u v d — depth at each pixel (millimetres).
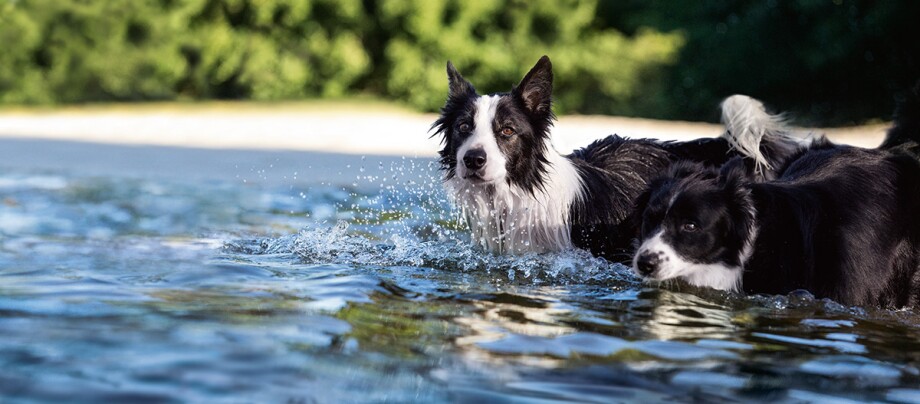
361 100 24875
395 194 8156
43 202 7199
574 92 23531
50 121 18953
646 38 23203
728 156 5766
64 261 4566
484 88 23656
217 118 20000
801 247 4359
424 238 5734
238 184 8898
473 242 5586
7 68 24297
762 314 3881
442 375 2689
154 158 11359
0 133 15445
